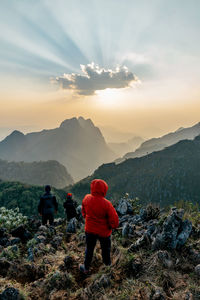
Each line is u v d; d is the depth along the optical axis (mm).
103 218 3307
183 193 192125
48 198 7066
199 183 199125
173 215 3986
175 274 3041
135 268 3266
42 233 5629
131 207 7898
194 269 3139
